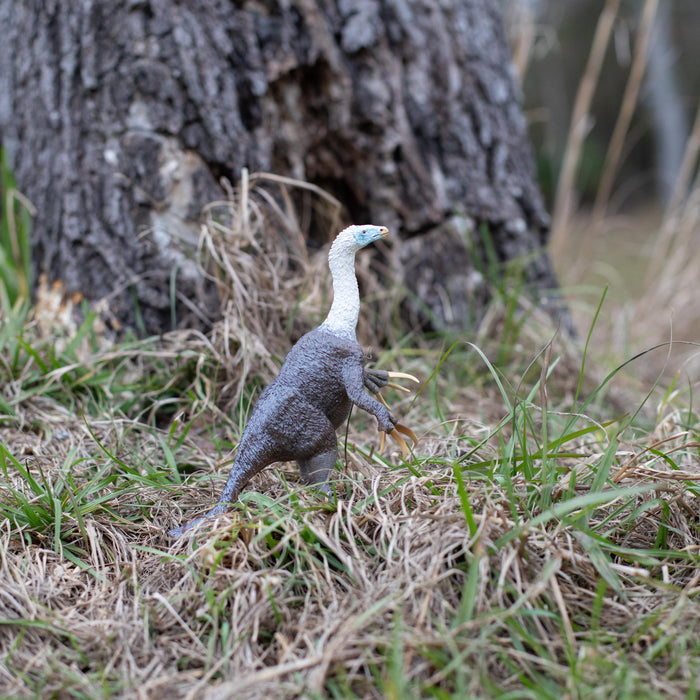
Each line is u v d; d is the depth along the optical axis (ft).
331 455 6.12
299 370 5.95
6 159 10.71
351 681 4.28
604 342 14.76
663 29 28.09
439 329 10.76
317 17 10.01
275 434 5.93
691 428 6.92
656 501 5.57
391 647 4.31
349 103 10.31
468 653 4.21
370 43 10.21
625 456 6.95
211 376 8.75
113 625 4.91
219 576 5.15
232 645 4.63
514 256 11.63
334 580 5.24
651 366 13.66
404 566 5.01
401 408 9.12
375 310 10.59
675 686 4.17
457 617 4.49
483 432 7.88
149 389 8.70
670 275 15.35
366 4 10.21
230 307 8.69
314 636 4.66
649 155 38.14
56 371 8.32
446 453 7.13
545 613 4.52
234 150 9.60
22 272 10.53
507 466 5.54
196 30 9.33
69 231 9.59
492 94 11.48
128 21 9.23
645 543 5.65
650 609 4.90
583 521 5.39
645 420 9.50
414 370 9.93
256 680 4.09
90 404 8.63
